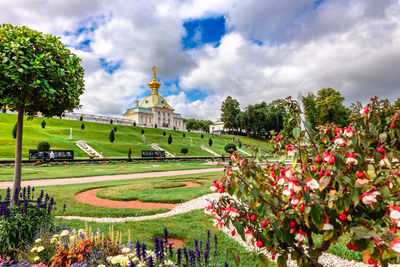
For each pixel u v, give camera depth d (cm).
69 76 479
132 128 5894
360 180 191
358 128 214
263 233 210
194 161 3381
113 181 1292
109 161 2733
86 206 725
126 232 497
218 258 363
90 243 318
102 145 3578
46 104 468
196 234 485
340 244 421
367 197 168
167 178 1435
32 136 3353
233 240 454
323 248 212
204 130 10919
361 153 202
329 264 369
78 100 521
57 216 611
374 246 161
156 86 8875
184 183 1203
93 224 543
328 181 182
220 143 6003
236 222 212
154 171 1892
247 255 389
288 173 196
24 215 381
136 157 3281
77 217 621
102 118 6303
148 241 454
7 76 390
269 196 213
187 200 806
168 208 722
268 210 202
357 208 199
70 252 297
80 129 4531
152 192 952
